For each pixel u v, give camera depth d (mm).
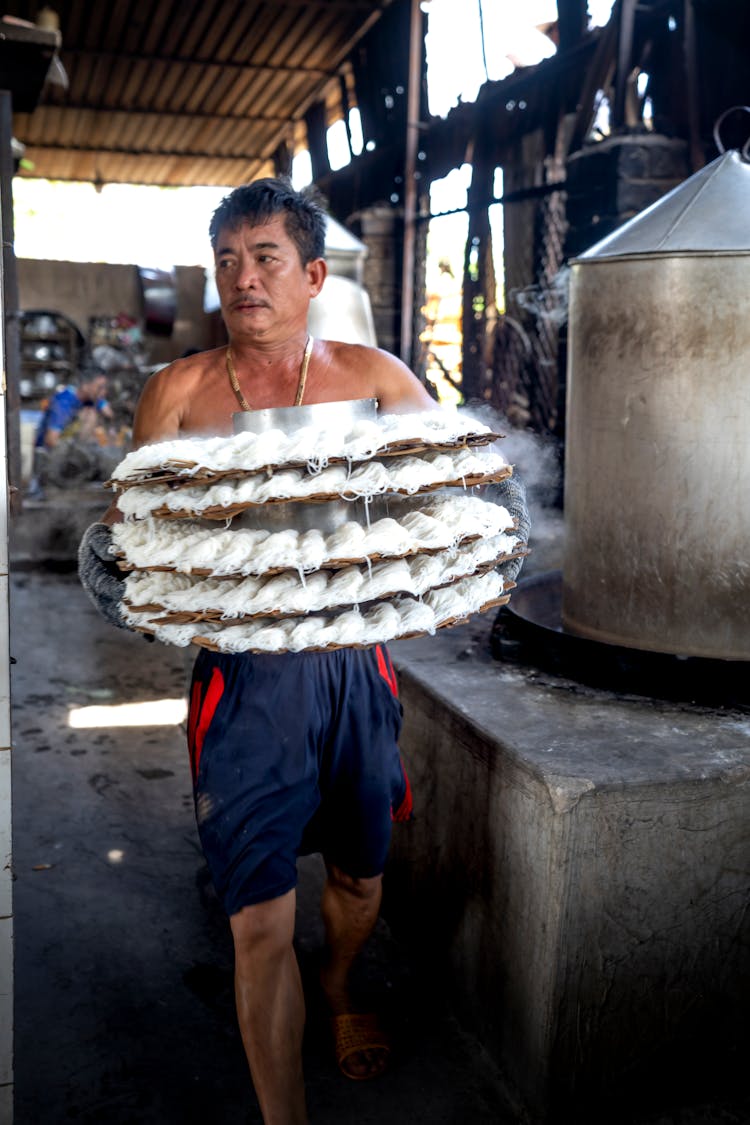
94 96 10141
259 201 1496
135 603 1336
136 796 2867
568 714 1842
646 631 1969
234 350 1620
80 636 4711
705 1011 1693
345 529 1299
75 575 6156
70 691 3854
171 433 1635
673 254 1803
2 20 4004
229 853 1435
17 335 4918
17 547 6477
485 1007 1809
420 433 1275
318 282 1601
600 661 1960
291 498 1231
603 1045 1633
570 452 2113
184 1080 1732
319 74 9531
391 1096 1707
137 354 10727
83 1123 1624
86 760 3137
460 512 1367
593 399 1987
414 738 2094
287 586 1292
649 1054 1670
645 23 4336
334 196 9641
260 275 1512
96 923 2203
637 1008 1643
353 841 1628
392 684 1611
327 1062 1797
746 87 3830
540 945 1599
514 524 1467
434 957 2039
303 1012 1477
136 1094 1694
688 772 1587
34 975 2014
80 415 8758
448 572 1343
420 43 7156
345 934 1760
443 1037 1872
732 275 1771
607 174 4098
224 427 1611
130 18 8359
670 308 1824
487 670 2113
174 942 2141
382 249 7352
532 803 1604
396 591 1281
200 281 10938
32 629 4836
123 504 1297
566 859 1552
